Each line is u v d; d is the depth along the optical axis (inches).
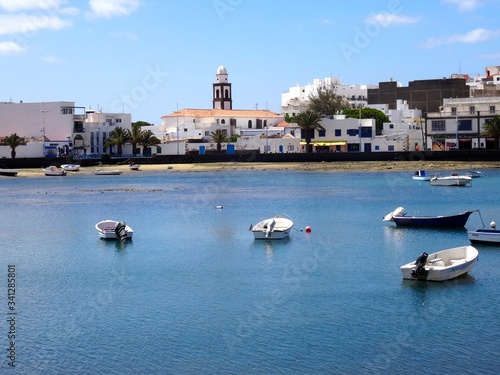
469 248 2130.9
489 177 5541.3
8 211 3909.9
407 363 1432.1
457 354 1470.2
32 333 1649.9
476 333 1584.6
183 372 1417.3
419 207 3730.3
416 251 2484.0
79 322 1728.6
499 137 6658.5
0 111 7564.0
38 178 6471.5
